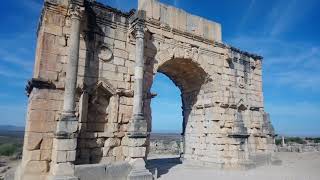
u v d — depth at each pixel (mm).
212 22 24062
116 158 16953
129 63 18328
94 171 14664
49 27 15484
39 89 14609
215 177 18469
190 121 26109
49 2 15578
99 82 16734
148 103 19125
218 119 23031
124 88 17812
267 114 26781
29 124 14109
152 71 19641
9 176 19219
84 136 15875
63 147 13641
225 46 24078
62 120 13836
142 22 17969
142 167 16062
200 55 22531
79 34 15414
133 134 16250
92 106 16812
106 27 17781
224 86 23750
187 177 18344
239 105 24422
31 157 13898
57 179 12945
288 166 24672
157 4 20891
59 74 15352
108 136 16750
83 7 15508
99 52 17234
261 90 27031
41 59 14969
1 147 45344
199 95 25062
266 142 25859
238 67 25344
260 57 27453
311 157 32844
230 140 22906
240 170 21875
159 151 45219
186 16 22422
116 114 17156
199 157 24547
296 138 60094
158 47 20219
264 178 18141
